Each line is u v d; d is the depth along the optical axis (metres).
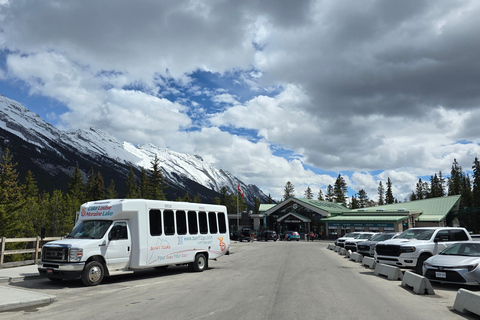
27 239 16.77
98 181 92.19
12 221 37.75
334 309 7.87
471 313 7.57
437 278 10.98
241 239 57.31
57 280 12.95
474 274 10.30
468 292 7.52
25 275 13.18
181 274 15.04
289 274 14.55
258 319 6.96
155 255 13.81
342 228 63.88
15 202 42.22
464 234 14.95
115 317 7.34
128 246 13.09
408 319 7.04
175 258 14.72
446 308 8.12
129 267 13.14
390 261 14.64
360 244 22.73
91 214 13.35
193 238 15.77
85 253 11.71
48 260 11.72
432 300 9.10
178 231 15.09
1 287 10.77
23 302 8.62
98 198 90.88
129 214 13.33
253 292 10.18
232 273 15.17
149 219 13.90
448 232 14.85
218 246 17.08
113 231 12.70
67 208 54.25
